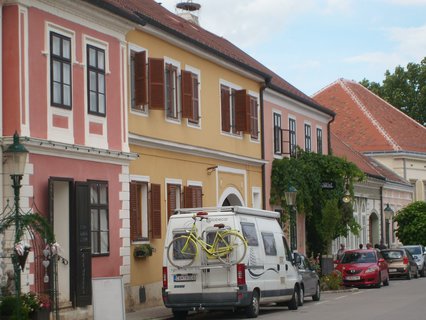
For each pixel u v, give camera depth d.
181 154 30.22
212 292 22.64
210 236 22.89
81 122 22.58
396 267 46.00
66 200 22.00
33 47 20.64
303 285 28.47
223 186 34.19
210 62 33.09
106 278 19.73
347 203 44.09
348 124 71.12
